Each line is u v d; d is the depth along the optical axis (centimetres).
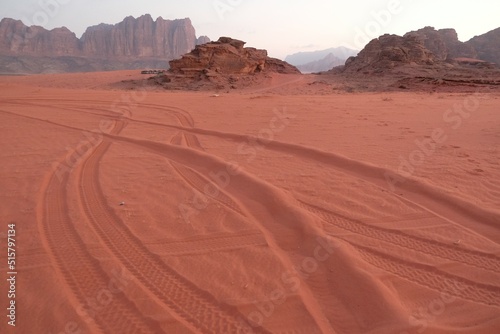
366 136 1351
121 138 1380
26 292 459
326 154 1062
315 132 1441
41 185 850
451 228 622
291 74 8738
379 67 7800
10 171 961
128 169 977
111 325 402
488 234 600
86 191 812
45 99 2714
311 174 915
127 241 587
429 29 11512
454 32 13050
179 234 608
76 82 6988
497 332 383
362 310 421
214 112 2056
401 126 1558
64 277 491
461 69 7475
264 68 8069
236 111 2095
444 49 10762
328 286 470
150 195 786
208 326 400
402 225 636
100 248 566
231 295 450
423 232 610
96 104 2452
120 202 746
